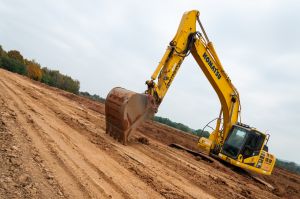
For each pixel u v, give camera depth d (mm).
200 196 9070
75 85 74312
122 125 13281
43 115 15172
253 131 16984
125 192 7418
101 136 13781
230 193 10750
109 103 13891
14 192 5555
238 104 18469
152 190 8242
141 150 13523
